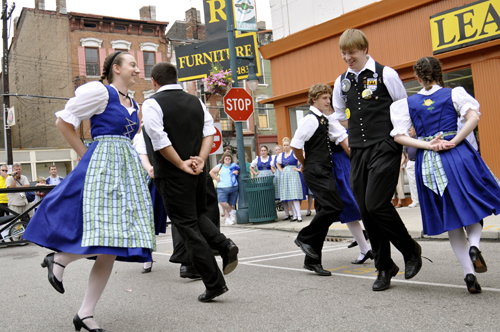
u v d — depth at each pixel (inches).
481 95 346.9
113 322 126.6
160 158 136.3
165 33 1334.9
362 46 146.9
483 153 349.4
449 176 133.3
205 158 143.6
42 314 138.9
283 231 337.4
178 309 136.6
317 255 174.9
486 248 207.8
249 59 413.4
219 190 409.4
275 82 502.9
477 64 347.6
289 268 194.2
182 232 138.7
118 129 118.6
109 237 106.3
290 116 495.5
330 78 449.1
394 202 406.6
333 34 440.1
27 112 1412.4
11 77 1505.9
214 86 410.6
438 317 113.3
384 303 129.8
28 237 107.0
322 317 120.1
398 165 143.6
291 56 484.1
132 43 1243.8
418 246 144.3
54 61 1247.5
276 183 395.5
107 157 114.4
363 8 412.5
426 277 159.8
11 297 165.0
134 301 150.3
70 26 1189.1
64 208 109.1
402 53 394.9
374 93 145.6
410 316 115.9
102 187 111.0
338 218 177.2
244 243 286.0
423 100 140.1
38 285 184.1
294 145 177.3
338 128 186.9
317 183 175.6
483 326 104.4
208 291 141.7
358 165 148.9
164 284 175.3
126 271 207.6
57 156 1244.5
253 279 175.2
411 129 169.0
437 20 363.3
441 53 364.8
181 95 140.6
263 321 119.4
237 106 397.1
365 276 169.3
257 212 386.6
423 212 139.6
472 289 130.7
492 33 333.7
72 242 106.8
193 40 1331.2
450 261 184.7
